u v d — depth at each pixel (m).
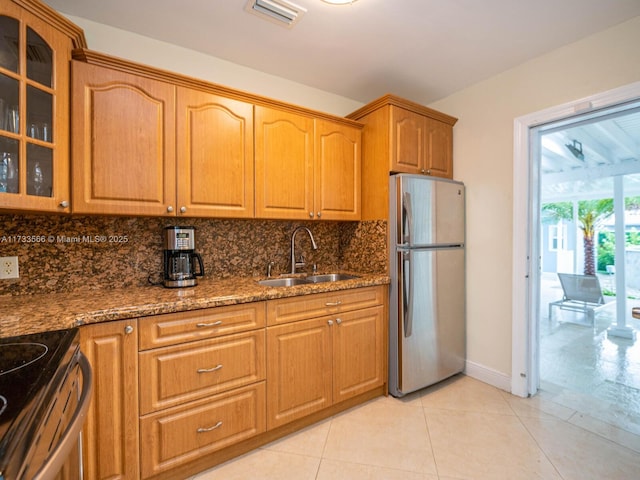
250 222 2.35
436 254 2.36
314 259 2.66
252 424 1.68
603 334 3.24
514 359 2.30
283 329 1.79
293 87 2.49
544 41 1.97
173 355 1.46
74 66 1.45
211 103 1.83
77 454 0.94
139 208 1.62
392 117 2.31
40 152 1.32
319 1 1.61
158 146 1.67
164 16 1.73
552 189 4.04
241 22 1.79
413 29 1.84
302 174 2.20
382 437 1.82
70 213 1.48
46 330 1.10
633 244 3.08
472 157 2.56
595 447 1.72
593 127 2.78
